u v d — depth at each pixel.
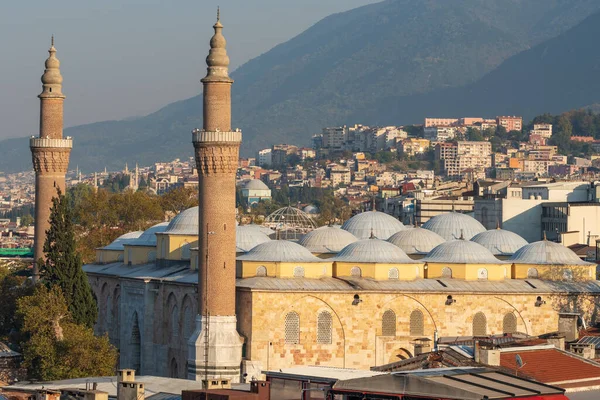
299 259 193.00
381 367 138.62
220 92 180.25
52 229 198.12
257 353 185.62
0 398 128.00
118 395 123.56
